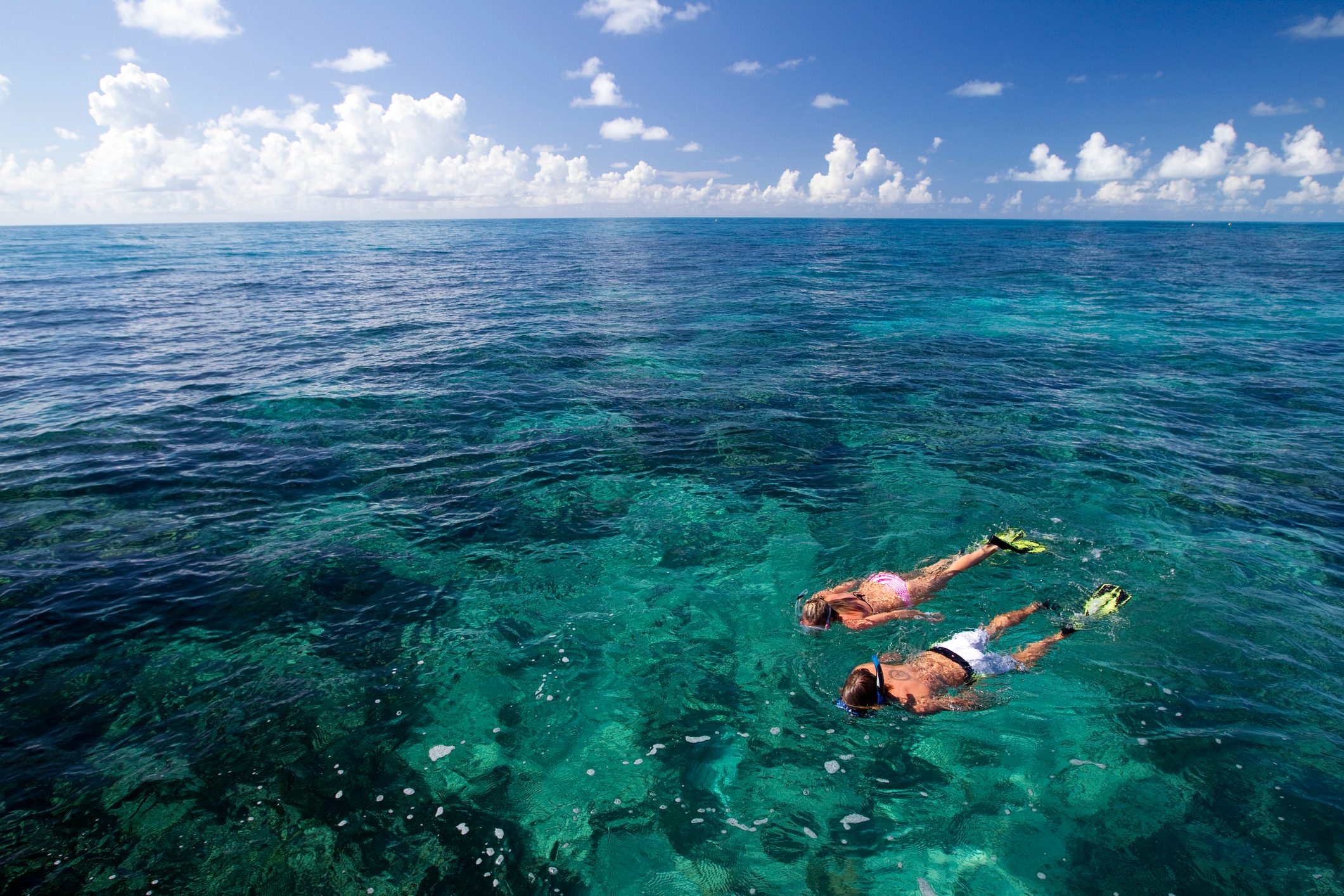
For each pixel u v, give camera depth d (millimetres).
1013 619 5391
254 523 7234
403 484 8297
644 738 4414
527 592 6062
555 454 9305
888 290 26828
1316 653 4996
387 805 3865
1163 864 3418
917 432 10117
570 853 3602
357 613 5715
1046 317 20609
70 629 5352
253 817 3756
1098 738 4277
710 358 15094
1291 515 7266
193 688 4773
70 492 7848
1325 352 15477
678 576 6332
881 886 3402
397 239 68250
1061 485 8109
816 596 5652
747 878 3463
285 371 13523
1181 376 13398
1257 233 91062
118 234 79188
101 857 3477
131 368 13578
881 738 4375
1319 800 3732
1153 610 5566
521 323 19391
